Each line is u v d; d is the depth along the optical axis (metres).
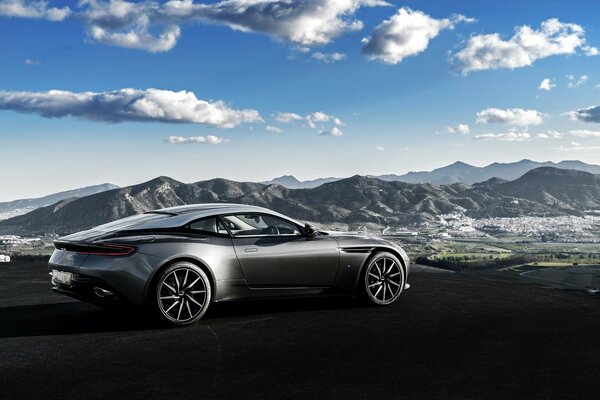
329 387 3.27
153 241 4.95
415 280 7.96
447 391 3.22
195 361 3.81
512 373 3.59
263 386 3.28
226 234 5.34
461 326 4.99
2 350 4.09
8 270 9.60
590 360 3.92
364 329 4.84
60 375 3.47
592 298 6.54
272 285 5.47
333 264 5.75
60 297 6.71
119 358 3.88
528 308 5.89
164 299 4.87
